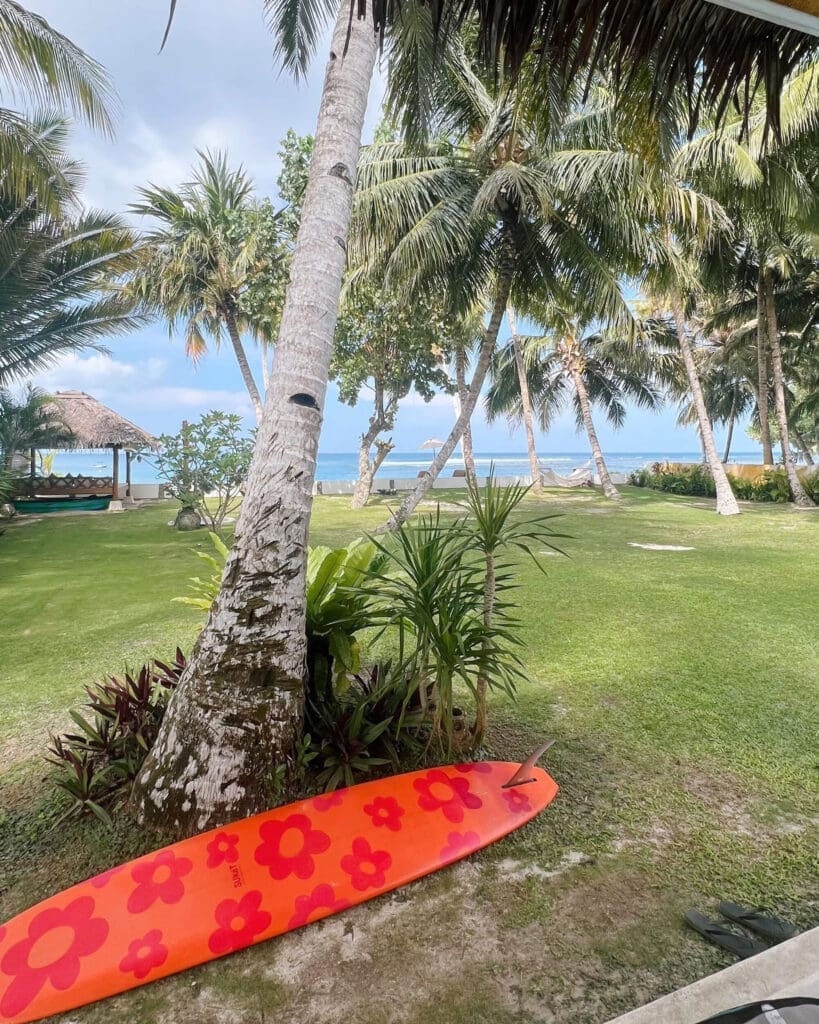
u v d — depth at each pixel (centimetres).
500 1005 142
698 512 1338
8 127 727
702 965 151
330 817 202
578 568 701
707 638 433
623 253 840
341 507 1471
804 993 136
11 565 767
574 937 162
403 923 170
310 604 255
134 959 156
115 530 1131
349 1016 140
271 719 205
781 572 672
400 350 1299
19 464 1680
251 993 148
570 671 371
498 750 268
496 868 192
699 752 267
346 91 246
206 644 207
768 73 178
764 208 922
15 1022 141
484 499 250
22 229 963
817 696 327
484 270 922
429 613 234
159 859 184
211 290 1274
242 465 1042
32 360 1252
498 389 2133
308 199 235
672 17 165
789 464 1471
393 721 251
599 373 2097
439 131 853
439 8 162
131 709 249
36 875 188
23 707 326
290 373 216
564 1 157
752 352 1859
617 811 222
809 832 208
